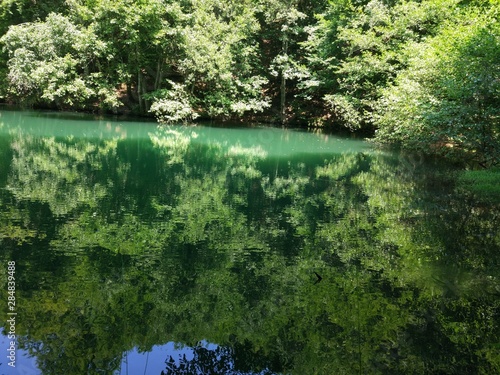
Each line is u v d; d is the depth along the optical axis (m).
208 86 19.88
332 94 18.94
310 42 18.48
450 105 8.88
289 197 7.14
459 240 5.09
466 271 4.17
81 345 2.79
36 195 6.27
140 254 4.30
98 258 4.12
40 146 11.12
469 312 3.37
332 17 18.14
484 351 2.85
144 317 3.15
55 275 3.71
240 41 19.83
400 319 3.25
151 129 16.53
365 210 6.37
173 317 3.17
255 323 3.14
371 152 12.99
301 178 8.91
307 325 3.14
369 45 15.81
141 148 12.11
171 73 21.09
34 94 19.27
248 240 4.89
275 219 5.79
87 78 18.61
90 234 4.75
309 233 5.22
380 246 4.82
